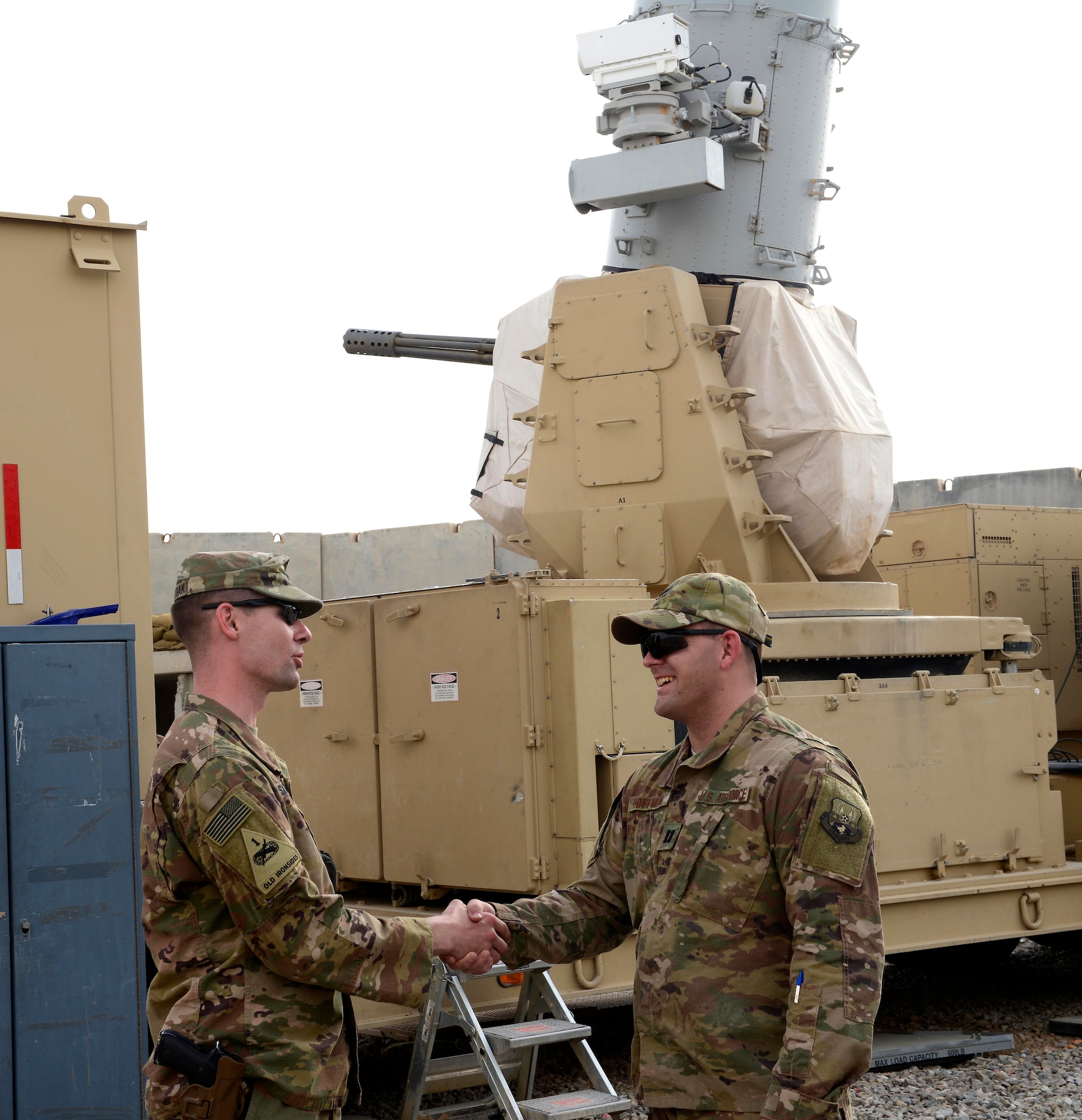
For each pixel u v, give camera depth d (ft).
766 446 24.11
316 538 55.72
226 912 9.75
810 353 24.29
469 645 20.48
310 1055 9.64
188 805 9.55
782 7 25.63
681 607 10.45
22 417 14.98
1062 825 24.82
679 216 25.40
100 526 15.31
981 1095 20.10
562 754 19.72
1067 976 29.45
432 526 55.57
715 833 9.89
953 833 23.08
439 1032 19.97
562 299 24.53
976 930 23.00
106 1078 13.58
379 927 9.94
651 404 23.36
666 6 25.93
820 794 9.59
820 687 22.30
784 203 25.84
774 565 23.72
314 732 23.08
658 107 24.85
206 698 10.14
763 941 9.70
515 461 26.61
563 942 11.24
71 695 13.70
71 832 13.60
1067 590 32.73
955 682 23.97
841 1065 9.08
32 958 13.32
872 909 9.50
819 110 26.32
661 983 9.88
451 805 20.66
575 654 19.71
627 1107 15.30
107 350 15.48
